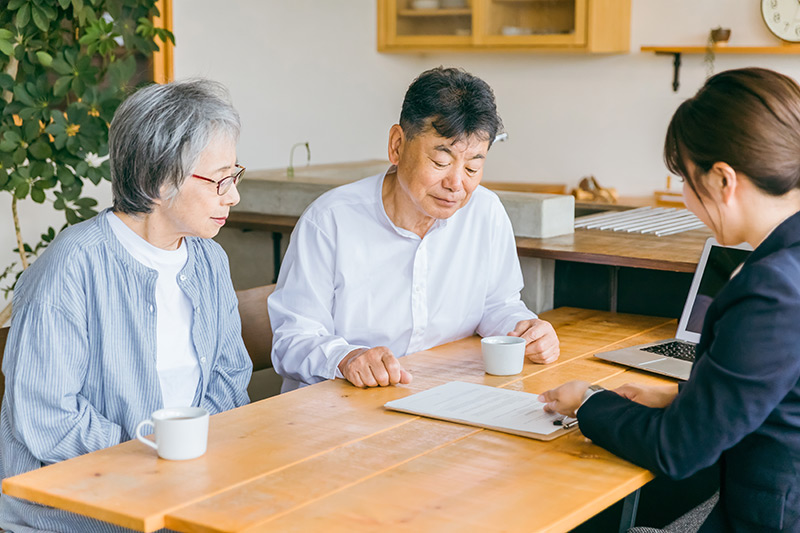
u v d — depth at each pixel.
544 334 1.90
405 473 1.27
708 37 4.51
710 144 1.19
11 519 1.54
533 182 5.12
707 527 1.30
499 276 2.18
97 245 1.57
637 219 3.00
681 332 2.06
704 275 2.05
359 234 2.00
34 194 2.90
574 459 1.33
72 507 1.17
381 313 2.04
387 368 1.71
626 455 1.31
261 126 4.57
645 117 4.75
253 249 3.02
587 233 2.69
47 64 2.85
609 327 2.23
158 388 1.61
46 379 1.49
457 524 1.10
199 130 1.53
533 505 1.16
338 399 1.62
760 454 1.20
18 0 2.78
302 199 2.98
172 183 1.55
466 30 4.77
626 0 4.65
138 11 3.25
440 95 1.74
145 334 1.60
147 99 1.54
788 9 4.26
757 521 1.21
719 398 1.18
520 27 4.61
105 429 1.53
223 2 4.31
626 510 1.69
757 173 1.17
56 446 1.49
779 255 1.17
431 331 2.09
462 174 1.80
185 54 4.15
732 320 1.17
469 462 1.31
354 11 5.00
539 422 1.47
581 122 4.93
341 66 4.98
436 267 2.06
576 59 4.89
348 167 4.29
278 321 2.01
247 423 1.48
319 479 1.24
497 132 1.81
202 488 1.21
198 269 1.73
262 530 1.08
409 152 1.81
